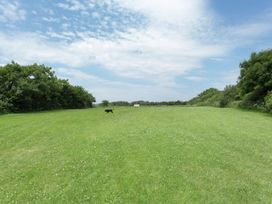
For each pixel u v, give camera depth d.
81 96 83.44
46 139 24.81
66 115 44.00
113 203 12.40
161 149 20.17
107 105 92.75
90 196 13.02
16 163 18.05
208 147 21.12
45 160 18.31
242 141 23.61
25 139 24.92
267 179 15.17
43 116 42.78
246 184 14.42
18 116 43.19
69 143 22.78
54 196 13.09
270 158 18.84
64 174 15.69
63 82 77.31
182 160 17.78
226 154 19.47
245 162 17.86
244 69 55.03
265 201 12.68
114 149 20.23
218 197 12.98
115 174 15.46
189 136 24.94
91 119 38.34
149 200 12.66
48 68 67.12
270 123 34.38
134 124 32.34
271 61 50.84
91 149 20.45
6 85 56.62
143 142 22.30
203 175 15.44
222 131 28.06
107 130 28.20
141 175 15.28
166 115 42.03
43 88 62.16
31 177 15.45
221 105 67.00
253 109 52.25
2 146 22.52
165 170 16.03
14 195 13.32
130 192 13.38
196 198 12.86
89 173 15.70
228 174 15.73
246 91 54.28
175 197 12.93
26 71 60.41
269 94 47.81
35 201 12.69
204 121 35.22
